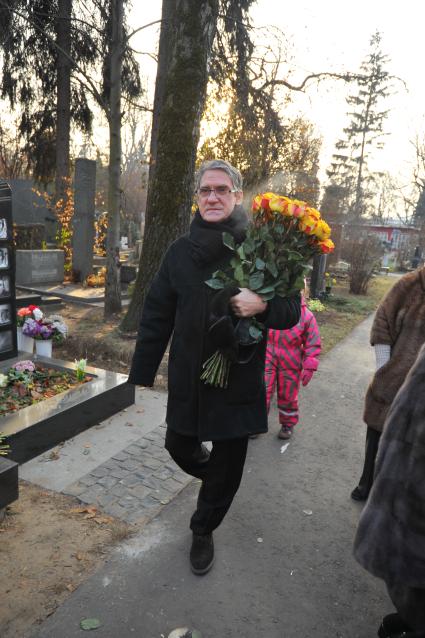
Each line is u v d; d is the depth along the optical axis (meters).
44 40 13.11
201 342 2.12
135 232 30.14
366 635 2.14
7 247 4.87
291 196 13.83
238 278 1.98
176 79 6.29
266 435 4.34
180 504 3.05
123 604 2.21
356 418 4.99
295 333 3.86
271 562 2.59
